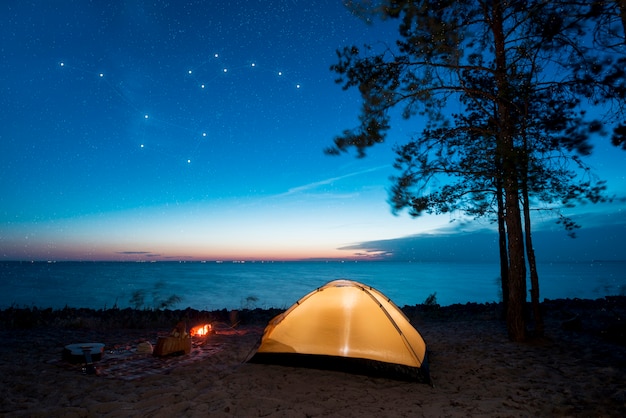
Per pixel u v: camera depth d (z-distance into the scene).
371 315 6.73
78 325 10.59
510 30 8.18
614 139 6.62
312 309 7.06
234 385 5.68
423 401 5.14
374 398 5.25
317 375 6.22
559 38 7.58
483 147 8.64
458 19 8.46
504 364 6.91
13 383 5.50
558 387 5.52
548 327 10.08
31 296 36.41
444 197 9.09
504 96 7.92
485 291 44.91
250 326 11.99
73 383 5.55
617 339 8.24
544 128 8.27
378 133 8.55
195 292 41.12
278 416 4.54
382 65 8.58
